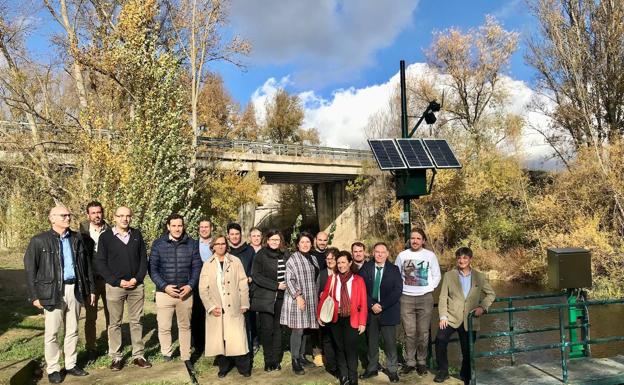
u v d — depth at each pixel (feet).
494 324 45.85
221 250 20.02
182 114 64.28
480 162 91.56
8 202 66.13
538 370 20.22
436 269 20.18
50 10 57.36
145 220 54.39
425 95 116.37
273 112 172.35
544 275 68.33
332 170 118.62
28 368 19.31
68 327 19.53
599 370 20.07
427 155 29.58
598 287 57.26
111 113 57.67
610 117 73.36
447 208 97.55
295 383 19.39
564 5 76.02
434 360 22.82
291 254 21.50
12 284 44.78
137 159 54.03
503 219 85.46
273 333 21.13
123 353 22.93
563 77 75.77
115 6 58.59
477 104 117.39
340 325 18.70
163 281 20.79
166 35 71.10
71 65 58.23
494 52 113.09
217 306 19.58
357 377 18.52
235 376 20.30
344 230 131.75
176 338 26.18
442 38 115.44
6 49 54.95
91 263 21.18
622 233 61.26
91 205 21.54
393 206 105.50
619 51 71.61
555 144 78.43
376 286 19.70
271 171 108.58
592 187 64.69
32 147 55.47
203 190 81.66
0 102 63.36
